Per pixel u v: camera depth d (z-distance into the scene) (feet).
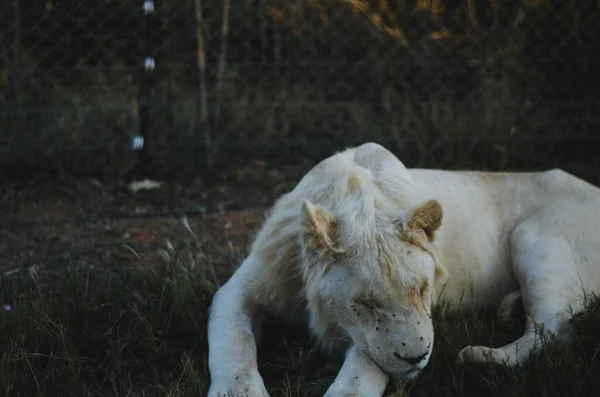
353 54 33.96
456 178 18.92
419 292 13.93
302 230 14.49
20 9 31.27
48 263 21.33
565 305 16.97
